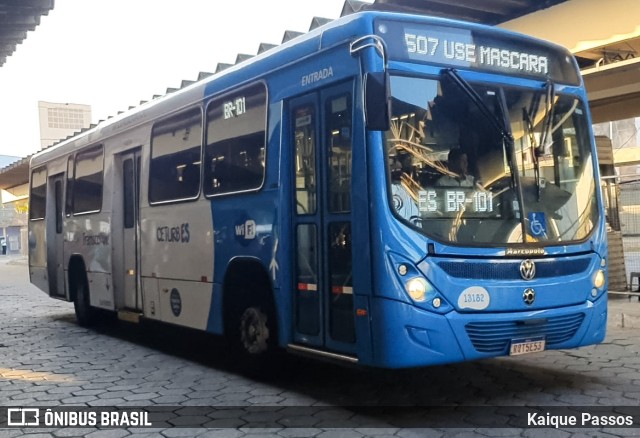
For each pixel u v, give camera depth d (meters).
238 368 7.82
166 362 8.28
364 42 5.44
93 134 10.83
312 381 6.99
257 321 6.98
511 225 5.71
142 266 9.15
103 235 10.23
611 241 11.57
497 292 5.50
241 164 7.12
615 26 9.31
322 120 5.99
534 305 5.66
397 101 5.48
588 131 6.48
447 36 5.81
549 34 10.22
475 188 5.64
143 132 9.25
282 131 6.46
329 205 5.88
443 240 5.39
